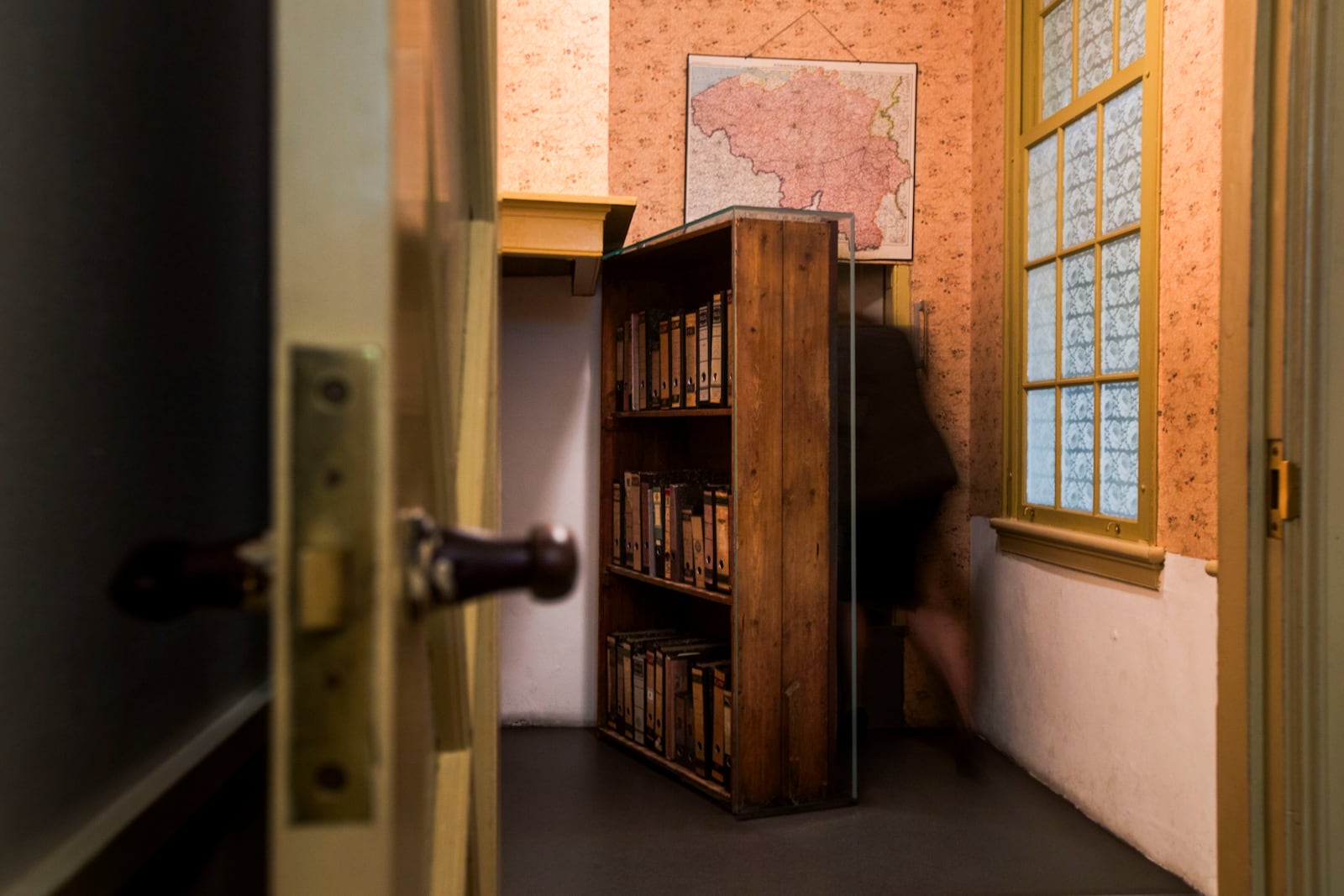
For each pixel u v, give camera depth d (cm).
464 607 73
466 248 82
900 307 440
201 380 67
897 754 394
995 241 414
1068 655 346
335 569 32
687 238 343
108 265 54
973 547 434
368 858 33
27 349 46
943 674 427
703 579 338
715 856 287
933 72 441
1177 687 283
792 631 322
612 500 405
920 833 308
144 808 54
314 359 33
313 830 32
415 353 41
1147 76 305
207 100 69
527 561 38
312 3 33
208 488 69
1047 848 299
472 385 82
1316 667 143
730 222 318
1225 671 162
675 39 431
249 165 78
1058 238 367
